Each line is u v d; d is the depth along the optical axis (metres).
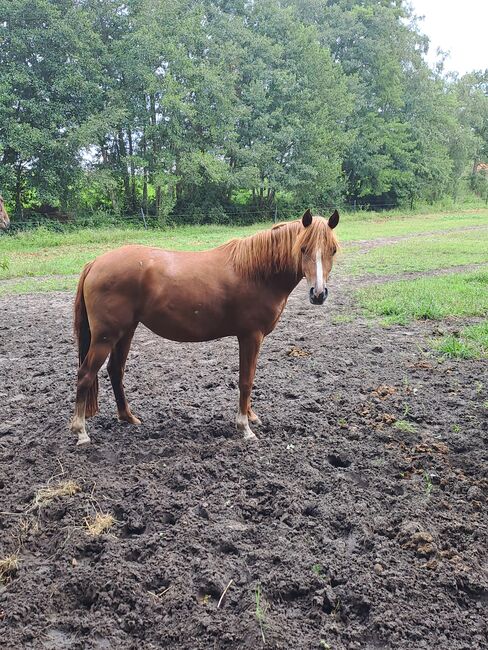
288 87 32.34
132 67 27.27
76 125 25.27
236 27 31.72
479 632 2.65
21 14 24.56
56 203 25.81
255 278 4.35
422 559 3.16
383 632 2.62
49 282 12.79
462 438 4.67
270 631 2.58
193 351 7.44
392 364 6.69
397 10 44.31
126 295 4.27
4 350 7.51
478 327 8.02
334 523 3.50
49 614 2.78
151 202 31.02
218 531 3.34
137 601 2.80
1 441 4.66
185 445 4.46
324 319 9.07
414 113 45.31
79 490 3.83
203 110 29.31
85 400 4.49
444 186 47.06
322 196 38.47
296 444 4.55
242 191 36.91
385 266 14.45
